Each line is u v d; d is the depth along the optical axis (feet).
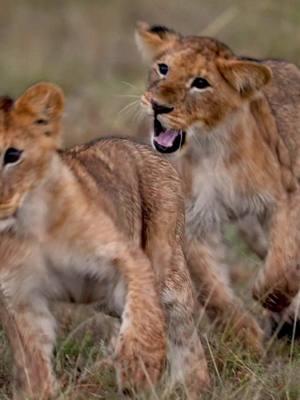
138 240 35.55
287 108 42.45
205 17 76.54
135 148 36.50
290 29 65.26
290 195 41.04
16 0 83.05
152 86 40.47
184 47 40.91
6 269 32.83
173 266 35.99
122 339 32.24
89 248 32.81
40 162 32.37
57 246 32.81
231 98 40.37
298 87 43.09
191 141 40.55
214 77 40.19
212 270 40.57
